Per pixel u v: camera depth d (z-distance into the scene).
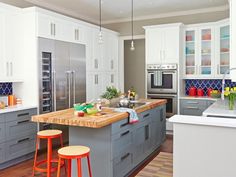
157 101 4.62
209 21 5.97
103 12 6.25
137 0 5.25
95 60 5.93
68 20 5.05
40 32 4.41
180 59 5.90
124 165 3.31
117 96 4.23
